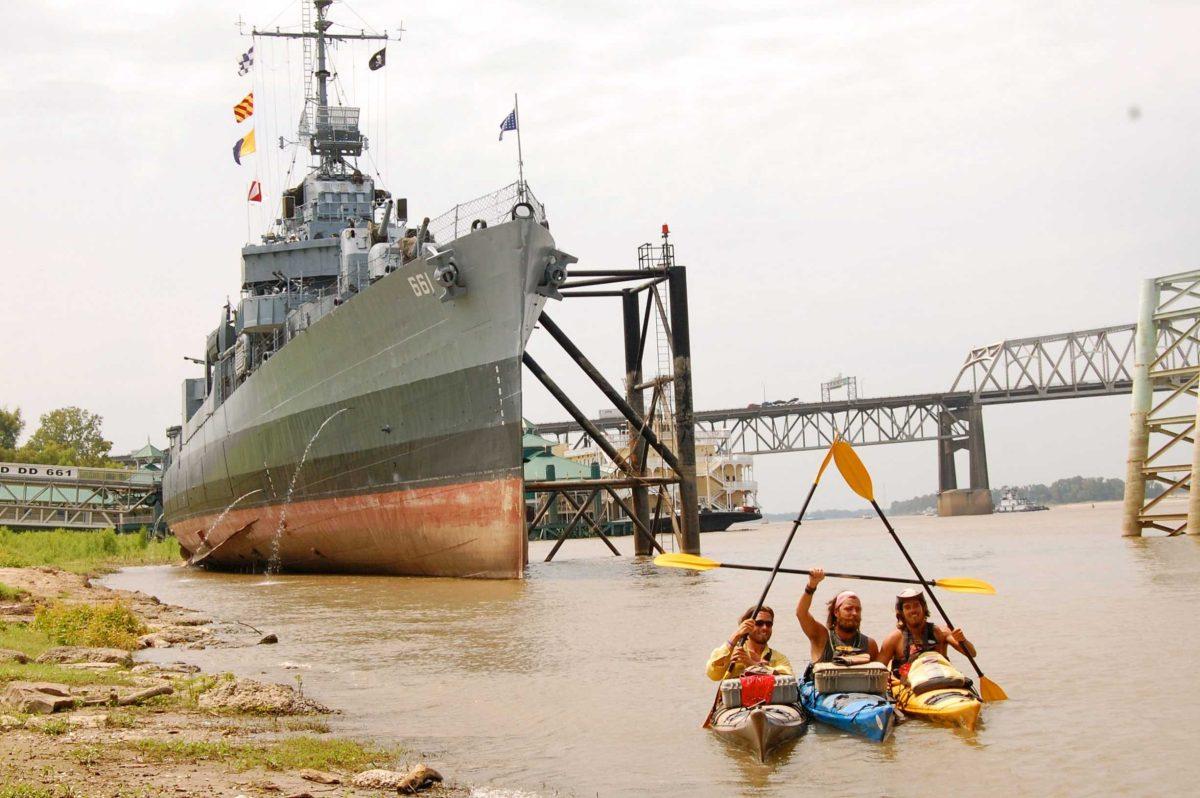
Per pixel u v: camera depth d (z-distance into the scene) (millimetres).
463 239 36844
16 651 19750
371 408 41906
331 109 63125
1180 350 55375
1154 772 11758
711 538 100125
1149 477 54062
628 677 18031
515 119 36812
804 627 16094
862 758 12695
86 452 169625
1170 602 25594
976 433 187500
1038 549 50156
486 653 21109
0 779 10477
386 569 44125
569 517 116688
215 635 25094
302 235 61875
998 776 11820
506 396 36875
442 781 11797
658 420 53375
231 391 61312
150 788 10438
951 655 19281
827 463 17328
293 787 10984
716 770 12312
